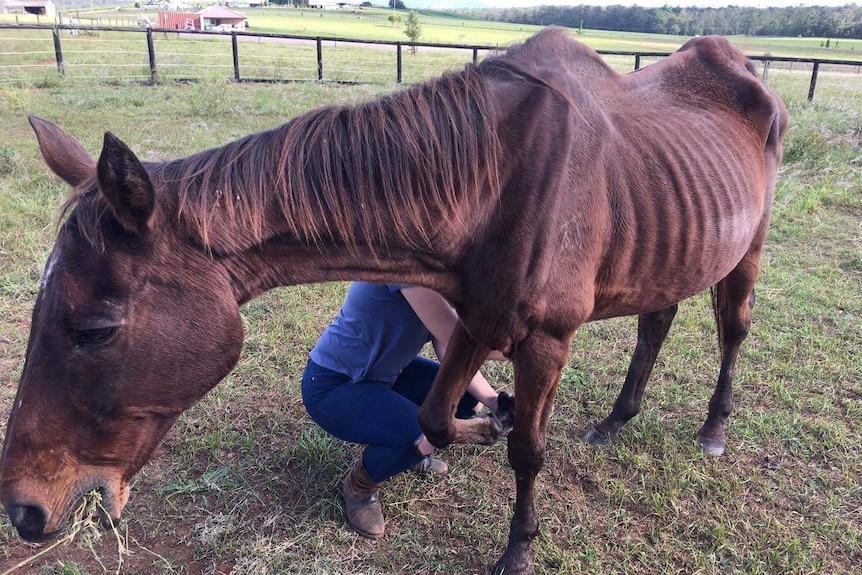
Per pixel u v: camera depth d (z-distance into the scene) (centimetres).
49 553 229
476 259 188
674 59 276
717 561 233
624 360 362
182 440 283
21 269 413
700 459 283
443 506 257
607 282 211
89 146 691
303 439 283
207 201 159
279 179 165
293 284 179
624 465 281
